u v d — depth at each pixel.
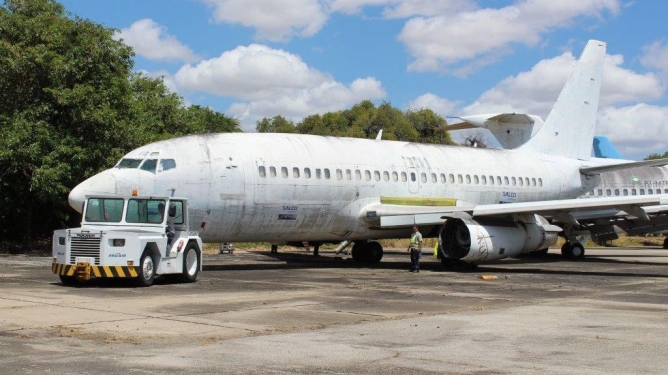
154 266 17.77
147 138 32.12
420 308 13.97
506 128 35.25
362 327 11.46
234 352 9.28
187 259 18.83
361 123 70.62
